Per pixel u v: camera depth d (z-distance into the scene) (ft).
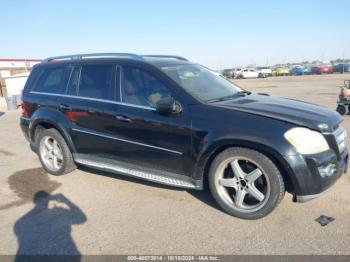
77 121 15.29
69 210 12.82
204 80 14.39
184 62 15.49
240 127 10.89
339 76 134.72
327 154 10.67
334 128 11.28
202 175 11.98
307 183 10.37
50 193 14.58
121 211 12.55
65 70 16.35
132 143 13.47
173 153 12.40
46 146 17.15
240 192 11.48
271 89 76.84
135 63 13.87
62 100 15.90
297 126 10.56
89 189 14.84
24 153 22.06
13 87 76.02
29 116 17.67
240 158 11.16
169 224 11.42
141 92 13.38
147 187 14.74
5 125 37.11
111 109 13.97
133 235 10.82
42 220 12.07
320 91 63.46
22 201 13.82
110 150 14.40
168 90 12.67
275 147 10.27
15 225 11.74
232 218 11.67
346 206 12.12
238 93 14.71
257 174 11.04
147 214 12.22
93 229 11.30
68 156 16.31
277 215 11.65
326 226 10.82
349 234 10.30
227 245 10.03
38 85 17.47
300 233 10.48
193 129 11.70
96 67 15.03
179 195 13.74
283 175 11.00
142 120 12.96
